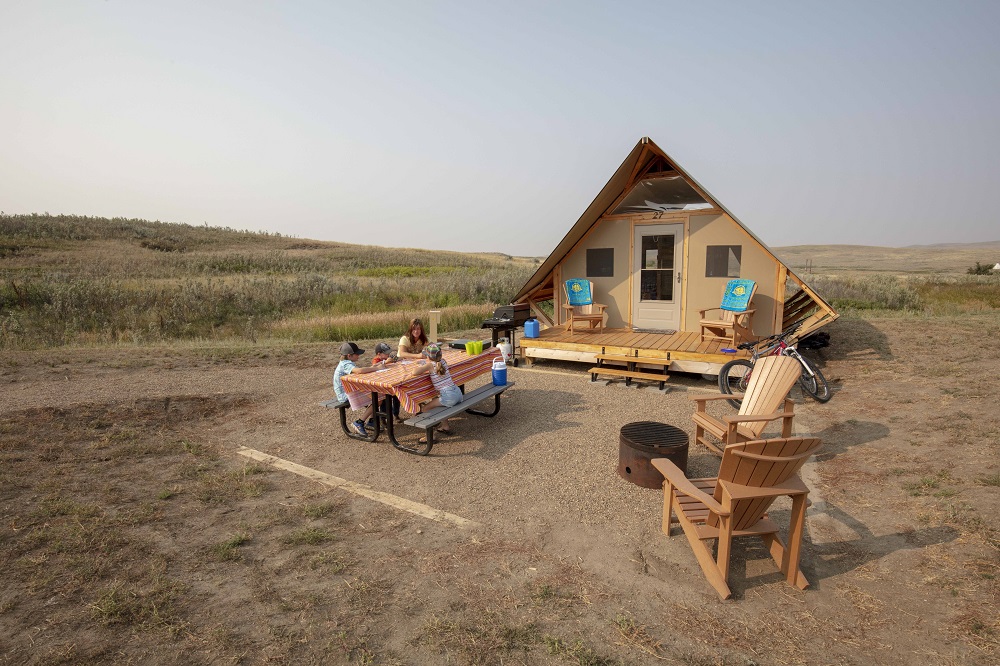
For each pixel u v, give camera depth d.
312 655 2.99
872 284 20.98
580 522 4.51
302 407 8.04
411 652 3.02
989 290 20.53
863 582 3.62
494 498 4.99
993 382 7.68
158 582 3.64
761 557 3.97
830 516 4.52
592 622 3.26
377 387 5.93
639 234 10.89
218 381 9.38
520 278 27.33
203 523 4.52
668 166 10.16
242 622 3.27
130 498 4.97
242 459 6.05
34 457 5.90
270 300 19.91
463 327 16.84
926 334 11.41
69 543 4.11
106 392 8.36
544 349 10.31
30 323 15.23
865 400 7.53
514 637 3.13
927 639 3.06
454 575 3.76
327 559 3.95
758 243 9.32
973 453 5.41
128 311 17.11
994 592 3.41
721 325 9.26
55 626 3.22
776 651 3.01
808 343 10.23
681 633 3.16
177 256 51.09
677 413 7.50
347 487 5.28
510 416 7.45
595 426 6.97
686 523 3.82
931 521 4.27
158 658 2.97
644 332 10.88
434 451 6.21
